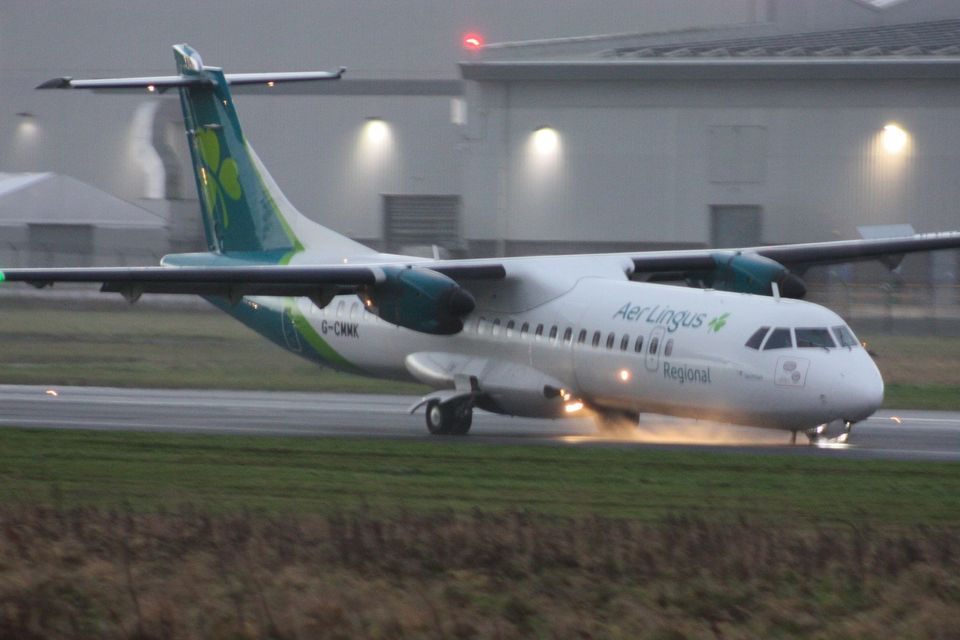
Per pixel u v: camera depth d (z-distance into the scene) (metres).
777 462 68.62
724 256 91.62
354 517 52.28
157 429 84.88
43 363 134.38
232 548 48.25
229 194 104.25
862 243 96.75
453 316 82.44
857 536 48.75
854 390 71.56
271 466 68.44
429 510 55.91
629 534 49.69
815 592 43.16
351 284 82.81
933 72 183.25
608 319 81.50
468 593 42.94
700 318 77.12
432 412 86.94
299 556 47.22
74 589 43.09
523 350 86.06
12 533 50.09
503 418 99.44
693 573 45.19
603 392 81.81
